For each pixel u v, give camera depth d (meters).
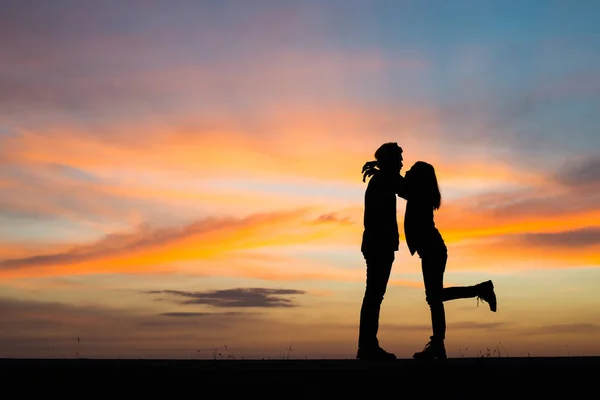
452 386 7.17
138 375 7.06
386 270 9.70
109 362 7.64
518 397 7.19
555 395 7.21
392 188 9.81
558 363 7.49
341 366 7.18
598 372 7.28
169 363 7.52
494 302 9.38
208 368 7.06
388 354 9.45
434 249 9.45
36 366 7.13
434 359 8.32
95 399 7.05
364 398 7.02
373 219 9.77
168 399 7.01
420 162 9.80
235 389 6.98
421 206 9.58
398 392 7.09
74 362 7.62
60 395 7.05
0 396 7.04
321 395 6.99
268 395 6.97
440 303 9.36
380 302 9.69
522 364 7.38
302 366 7.21
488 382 7.20
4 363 7.48
